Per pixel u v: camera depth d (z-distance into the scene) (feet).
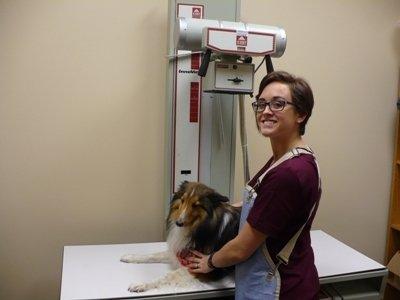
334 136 8.04
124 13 6.58
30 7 6.20
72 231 6.84
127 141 6.87
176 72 6.18
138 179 7.00
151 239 7.19
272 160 4.64
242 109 6.12
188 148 6.36
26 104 6.37
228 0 6.22
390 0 8.01
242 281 4.41
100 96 6.65
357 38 7.89
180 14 6.10
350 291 5.61
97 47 6.53
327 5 7.61
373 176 8.45
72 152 6.66
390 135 8.45
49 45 6.34
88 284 4.78
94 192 6.84
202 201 4.85
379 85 8.19
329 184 8.15
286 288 4.15
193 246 4.88
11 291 6.75
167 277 4.83
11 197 6.53
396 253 8.27
